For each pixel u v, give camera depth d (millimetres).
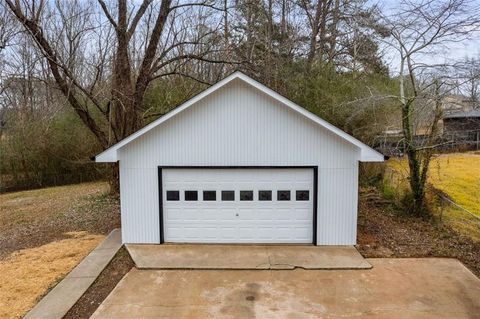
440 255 9234
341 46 20969
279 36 21031
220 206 9992
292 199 9914
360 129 16203
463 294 7234
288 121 9641
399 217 12422
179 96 19594
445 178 17562
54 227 12609
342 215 9797
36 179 24625
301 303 6934
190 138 9758
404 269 8406
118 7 14469
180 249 9625
